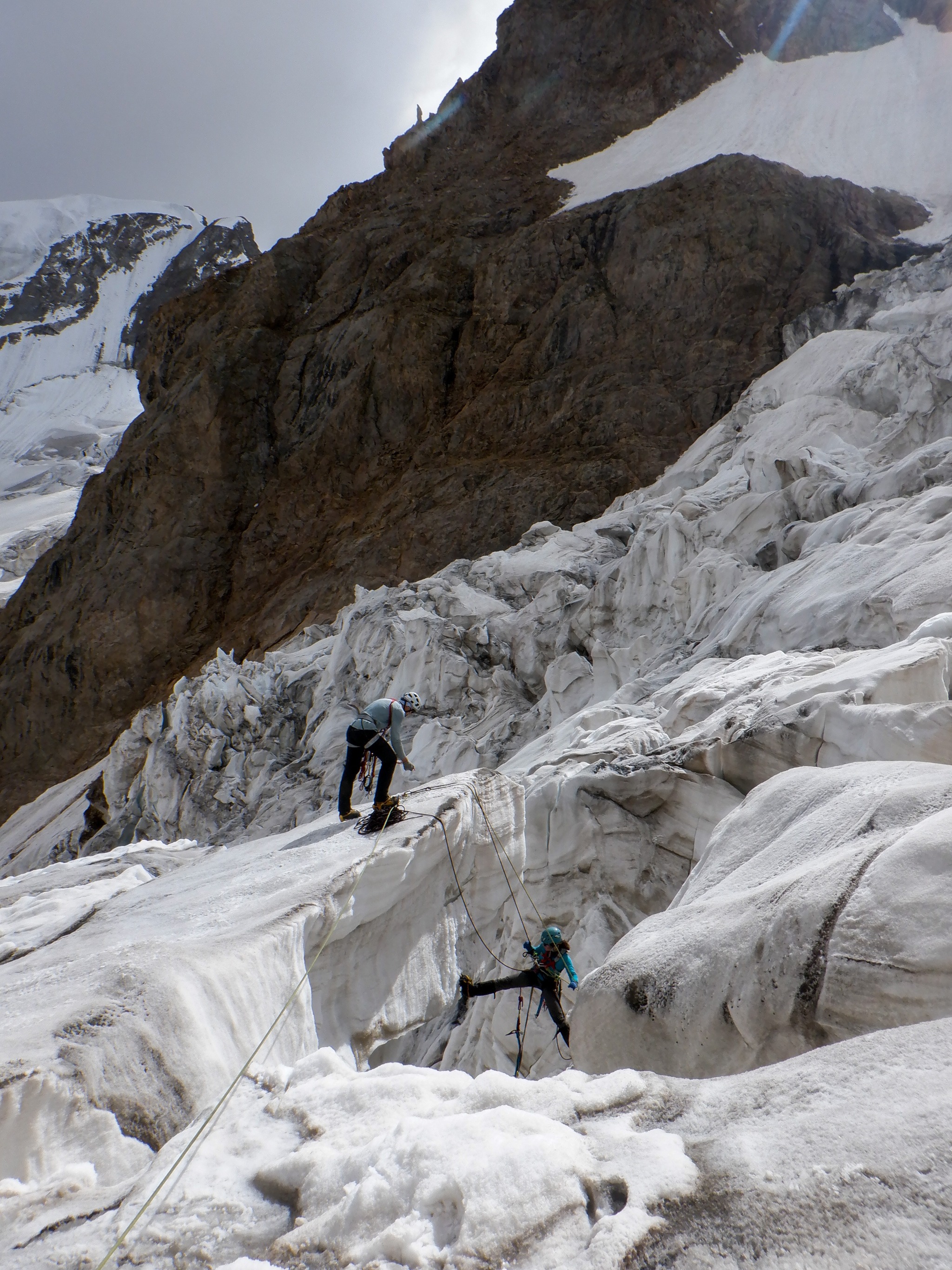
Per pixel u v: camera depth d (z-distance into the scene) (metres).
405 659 23.20
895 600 11.29
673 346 39.09
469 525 35.88
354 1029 4.99
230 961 4.11
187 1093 3.40
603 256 43.78
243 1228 2.17
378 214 53.78
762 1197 1.82
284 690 26.69
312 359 47.62
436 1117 2.50
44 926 5.82
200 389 47.75
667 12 57.22
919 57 53.09
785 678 9.83
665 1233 1.80
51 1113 2.96
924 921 2.73
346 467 44.59
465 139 58.16
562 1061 7.70
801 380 29.16
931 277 32.22
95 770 38.78
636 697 14.42
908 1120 1.91
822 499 18.23
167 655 43.78
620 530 26.83
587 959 8.04
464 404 43.44
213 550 45.38
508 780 7.01
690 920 3.84
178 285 195.25
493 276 45.06
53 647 45.19
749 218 40.06
